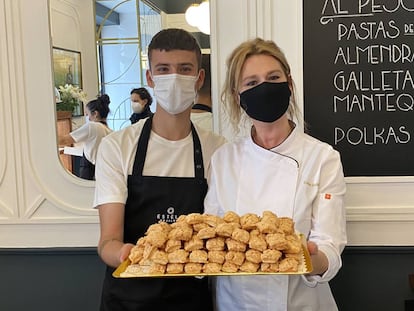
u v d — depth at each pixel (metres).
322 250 1.31
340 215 1.43
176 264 1.15
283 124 1.49
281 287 1.43
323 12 1.94
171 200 1.57
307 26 1.95
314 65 1.96
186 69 1.54
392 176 1.96
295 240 1.19
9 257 2.19
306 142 1.49
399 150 1.96
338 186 1.45
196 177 1.60
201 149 1.63
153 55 1.54
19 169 2.13
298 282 1.45
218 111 2.00
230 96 1.54
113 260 1.34
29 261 2.19
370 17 1.92
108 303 1.56
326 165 1.46
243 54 1.45
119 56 2.05
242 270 1.13
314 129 1.98
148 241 1.18
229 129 1.99
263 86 1.39
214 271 1.13
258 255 1.13
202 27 2.01
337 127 1.97
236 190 1.51
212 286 1.68
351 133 1.97
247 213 1.37
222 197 1.52
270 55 1.44
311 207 1.44
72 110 2.10
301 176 1.45
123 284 1.54
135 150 1.59
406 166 1.96
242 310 1.48
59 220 2.13
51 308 2.19
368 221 1.99
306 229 1.43
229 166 1.55
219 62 2.01
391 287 2.03
